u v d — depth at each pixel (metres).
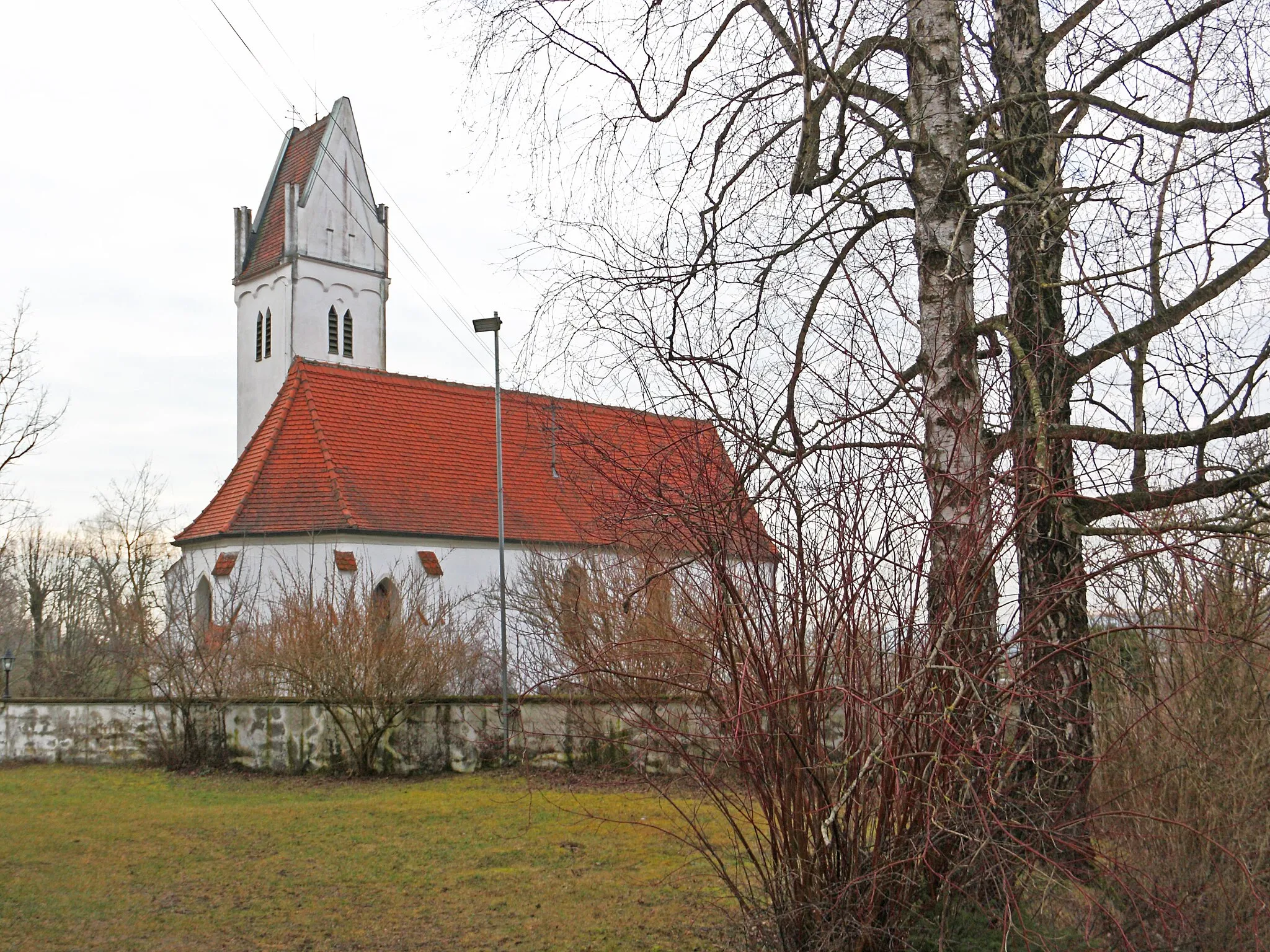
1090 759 5.20
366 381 34.16
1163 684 5.88
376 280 44.59
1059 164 7.62
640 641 6.11
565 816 11.98
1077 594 6.11
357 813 12.75
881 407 5.41
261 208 44.94
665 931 7.37
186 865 9.97
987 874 4.98
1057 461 6.41
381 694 15.92
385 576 29.56
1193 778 5.61
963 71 7.61
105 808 13.39
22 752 18.39
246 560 28.67
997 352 6.62
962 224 6.96
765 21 8.29
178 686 17.22
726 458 5.41
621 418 5.93
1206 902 5.43
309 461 30.92
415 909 8.28
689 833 7.11
